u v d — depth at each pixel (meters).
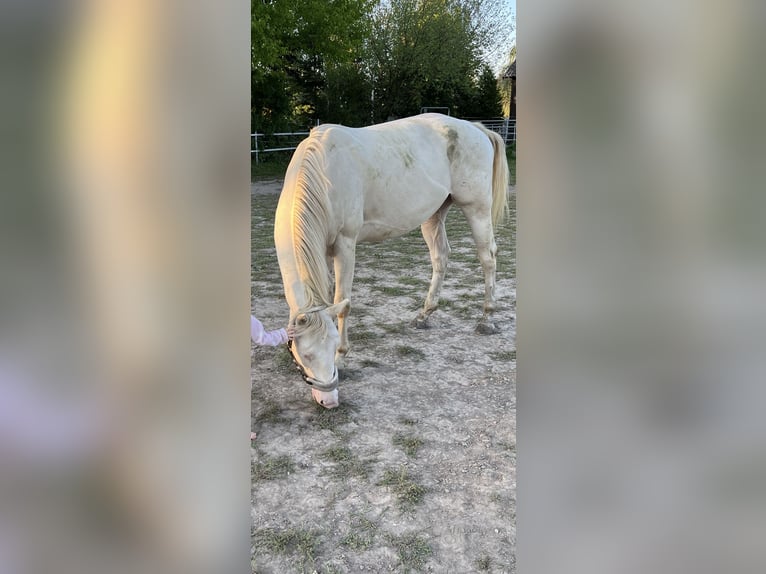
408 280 4.80
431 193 3.13
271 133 14.74
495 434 2.32
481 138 3.37
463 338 3.45
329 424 2.40
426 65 18.45
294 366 3.02
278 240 2.39
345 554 1.64
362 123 19.75
